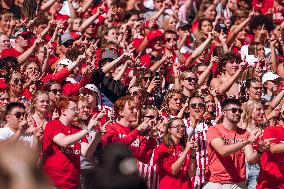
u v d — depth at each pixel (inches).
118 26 1697.8
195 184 1128.8
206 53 1640.0
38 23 1550.2
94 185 410.9
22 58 1323.8
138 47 1604.3
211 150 1119.6
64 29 1578.5
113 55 1386.6
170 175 1087.6
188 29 1809.8
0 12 1528.1
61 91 1171.3
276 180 1125.1
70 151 1024.9
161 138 1146.0
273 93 1513.3
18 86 1185.4
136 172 401.7
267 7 2119.8
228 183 1119.6
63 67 1316.4
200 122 1202.0
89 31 1628.9
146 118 1164.5
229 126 1115.9
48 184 305.6
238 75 1392.7
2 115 1083.3
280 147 1091.9
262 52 1670.8
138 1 1958.7
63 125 1018.7
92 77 1296.8
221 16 2003.0
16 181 300.2
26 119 995.9
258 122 1255.5
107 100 1302.9
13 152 304.8
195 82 1355.8
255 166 1242.0
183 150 1099.3
